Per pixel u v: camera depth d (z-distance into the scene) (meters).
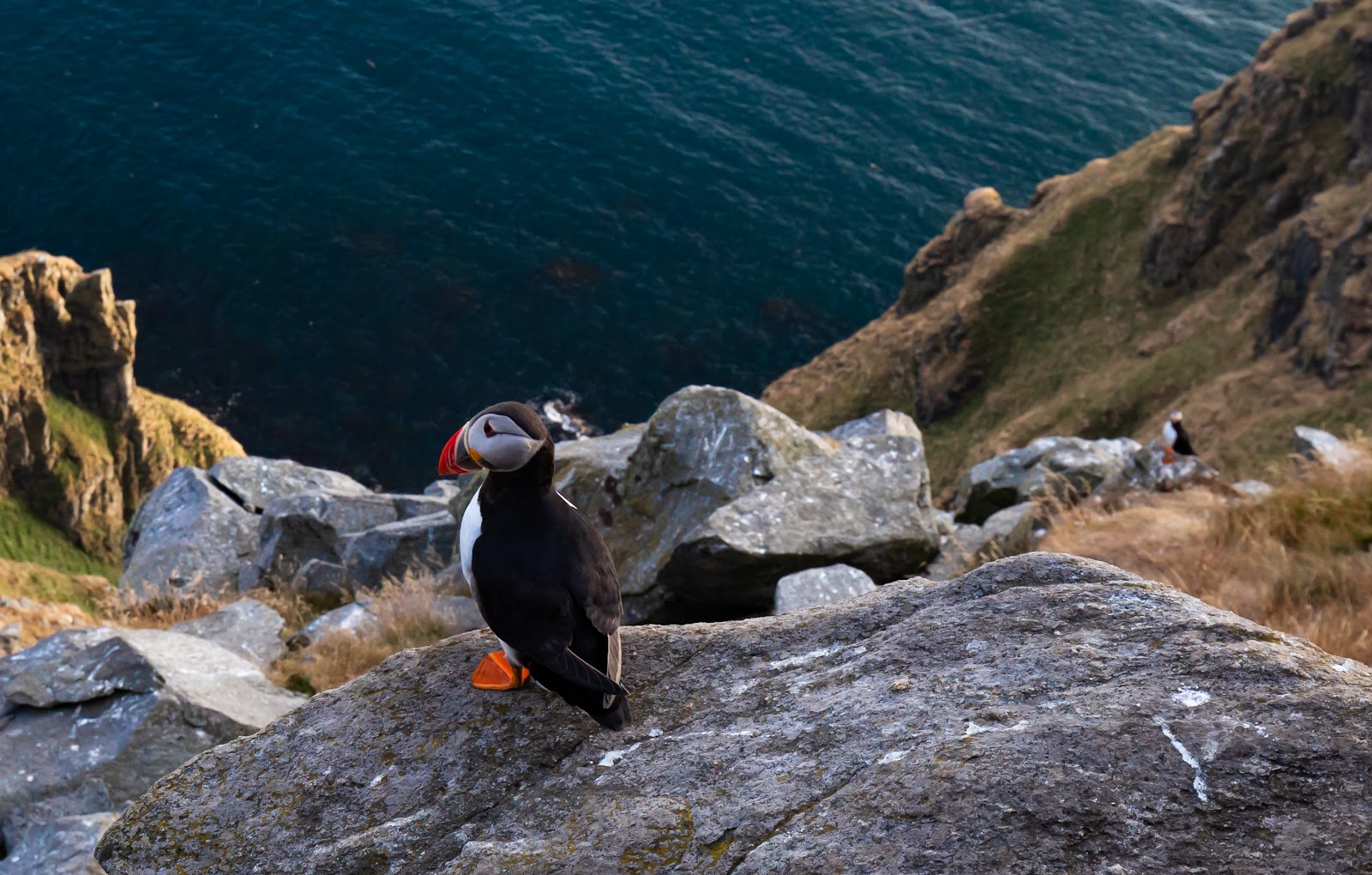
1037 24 111.38
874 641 4.29
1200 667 3.54
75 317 64.06
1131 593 4.12
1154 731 3.27
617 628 4.25
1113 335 72.44
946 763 3.34
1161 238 72.25
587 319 74.06
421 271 75.31
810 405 73.50
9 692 10.60
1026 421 68.75
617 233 80.44
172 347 69.75
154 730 10.23
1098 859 2.98
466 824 3.97
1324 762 3.07
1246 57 112.75
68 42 89.00
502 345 71.56
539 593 4.11
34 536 65.00
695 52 98.44
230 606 14.93
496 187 82.44
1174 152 76.69
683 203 83.75
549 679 4.05
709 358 73.81
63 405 65.75
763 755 3.81
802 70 98.62
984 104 99.50
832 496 12.97
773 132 91.31
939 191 89.19
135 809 4.38
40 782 9.90
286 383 68.19
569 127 88.38
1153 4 118.38
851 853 3.17
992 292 75.94
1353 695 3.25
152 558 20.45
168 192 78.25
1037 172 93.12
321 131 84.75
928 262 80.00
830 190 87.50
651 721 4.24
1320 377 55.03
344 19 95.25
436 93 89.88
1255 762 3.11
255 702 11.03
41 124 81.81
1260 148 69.69
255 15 94.50
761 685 4.28
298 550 19.36
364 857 3.95
